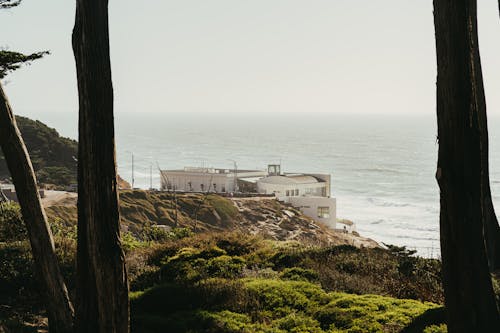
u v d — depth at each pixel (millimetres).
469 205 8094
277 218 76375
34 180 10281
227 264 14438
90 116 8633
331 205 85062
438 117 8227
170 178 103312
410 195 127812
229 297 11891
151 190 85125
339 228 83062
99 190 8680
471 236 8094
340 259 15359
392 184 149125
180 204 75938
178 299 11820
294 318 10531
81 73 8633
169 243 16969
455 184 8086
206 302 11789
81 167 8898
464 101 8039
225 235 17281
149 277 13898
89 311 9102
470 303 8086
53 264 10305
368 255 15695
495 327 8133
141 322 10625
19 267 13352
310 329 10180
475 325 8070
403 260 15078
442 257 8289
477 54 14672
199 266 14250
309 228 74188
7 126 10078
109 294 8734
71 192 76562
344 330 10047
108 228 8719
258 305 11547
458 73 8023
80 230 9117
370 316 10383
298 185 95062
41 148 90000
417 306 10867
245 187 96938
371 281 13469
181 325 10469
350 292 12781
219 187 99375
